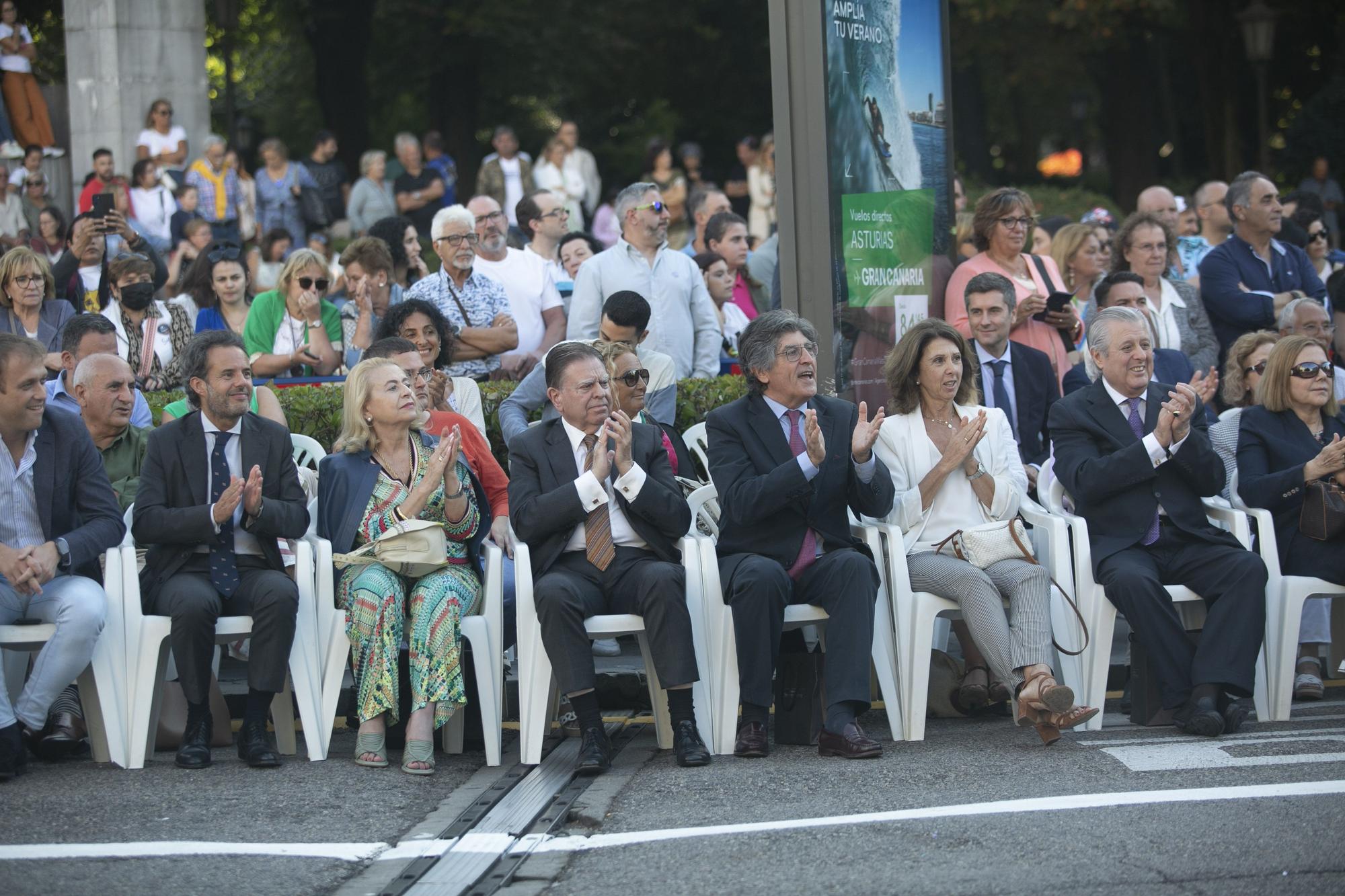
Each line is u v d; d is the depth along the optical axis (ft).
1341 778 19.75
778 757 22.75
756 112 100.32
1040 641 22.84
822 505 24.09
